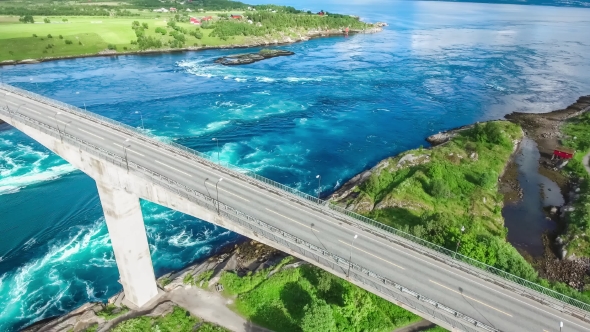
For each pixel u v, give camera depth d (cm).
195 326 5841
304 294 6228
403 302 4241
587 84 18675
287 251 4822
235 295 6391
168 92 16525
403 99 16450
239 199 5847
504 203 9450
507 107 15862
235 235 8362
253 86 17725
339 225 5541
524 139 12925
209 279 6656
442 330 5681
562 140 12706
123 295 6500
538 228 8588
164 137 12288
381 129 13600
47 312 6444
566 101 16575
